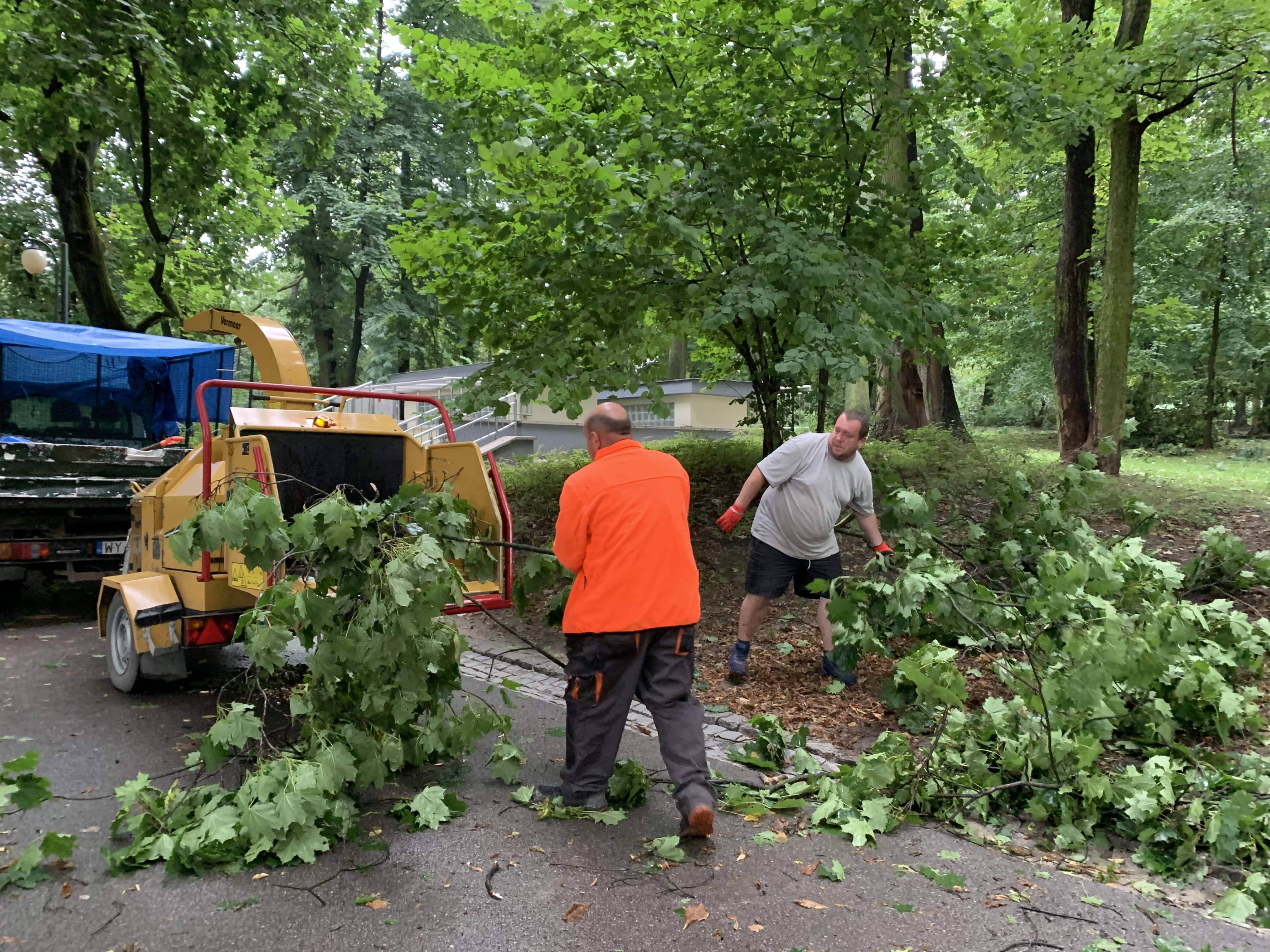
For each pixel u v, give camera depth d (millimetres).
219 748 3471
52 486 7672
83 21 12102
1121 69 7848
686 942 2750
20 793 3002
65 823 3568
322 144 16531
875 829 3568
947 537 6426
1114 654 3809
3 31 12328
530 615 7613
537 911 2922
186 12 13633
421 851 3367
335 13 15828
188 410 9727
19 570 7738
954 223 8117
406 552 3635
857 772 3752
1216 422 25672
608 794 3807
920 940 2791
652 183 6000
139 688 5473
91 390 9469
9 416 9000
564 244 7277
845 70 6914
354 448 5801
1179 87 10703
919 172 7590
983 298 9133
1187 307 20609
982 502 8781
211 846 3221
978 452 9969
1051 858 3473
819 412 9047
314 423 5598
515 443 21391
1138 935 2852
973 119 7777
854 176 7551
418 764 3982
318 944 2707
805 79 7004
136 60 12922
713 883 3143
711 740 4789
